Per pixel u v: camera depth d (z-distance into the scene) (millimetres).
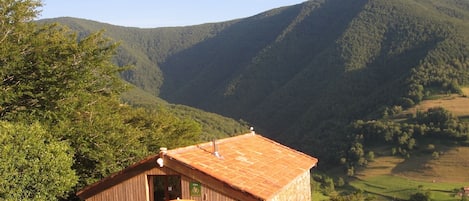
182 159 11469
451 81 114188
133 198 11867
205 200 11242
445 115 98312
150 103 103688
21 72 16750
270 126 147125
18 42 17281
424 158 93062
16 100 16344
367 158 99688
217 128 99250
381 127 104562
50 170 12812
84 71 18172
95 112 19609
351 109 126750
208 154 12797
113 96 23109
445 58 125188
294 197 14172
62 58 17812
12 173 11680
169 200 11484
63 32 21609
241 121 132125
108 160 18453
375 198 84375
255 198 10852
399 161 95812
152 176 11844
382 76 138625
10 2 17750
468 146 91375
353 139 107750
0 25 17312
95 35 20516
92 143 18094
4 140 11922
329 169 105062
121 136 19906
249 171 12469
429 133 98125
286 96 157250
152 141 26688
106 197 12172
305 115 138125
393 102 117562
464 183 82125
